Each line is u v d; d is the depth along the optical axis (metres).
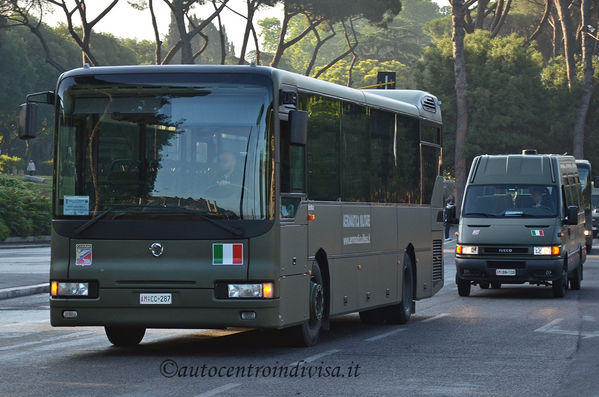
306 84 24.23
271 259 22.09
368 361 22.03
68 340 26.06
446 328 29.70
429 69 136.38
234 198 22.12
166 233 22.14
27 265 58.47
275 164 22.27
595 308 36.84
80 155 22.59
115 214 22.30
